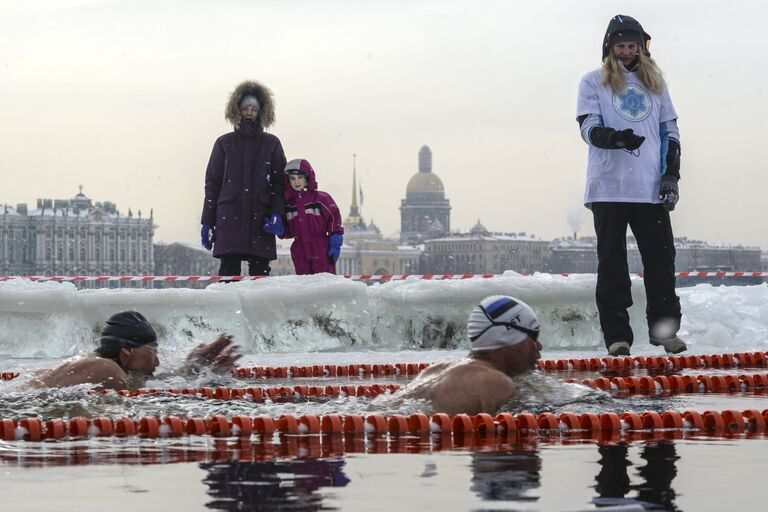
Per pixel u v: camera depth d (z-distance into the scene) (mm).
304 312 14859
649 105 12047
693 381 8508
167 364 8516
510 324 6605
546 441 5227
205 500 3773
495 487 3984
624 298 11992
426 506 3645
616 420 5680
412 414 5762
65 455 4855
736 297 15453
